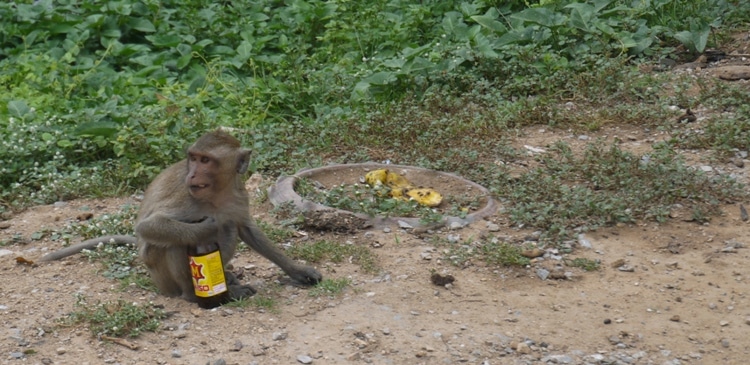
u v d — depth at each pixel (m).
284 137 4.54
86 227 3.88
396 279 3.62
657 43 5.32
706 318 3.49
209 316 3.45
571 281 3.64
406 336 3.38
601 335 3.41
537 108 4.71
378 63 5.32
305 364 3.29
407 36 5.66
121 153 4.36
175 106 4.64
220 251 3.48
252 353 3.32
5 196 4.20
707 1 5.70
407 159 4.36
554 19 5.26
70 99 5.06
